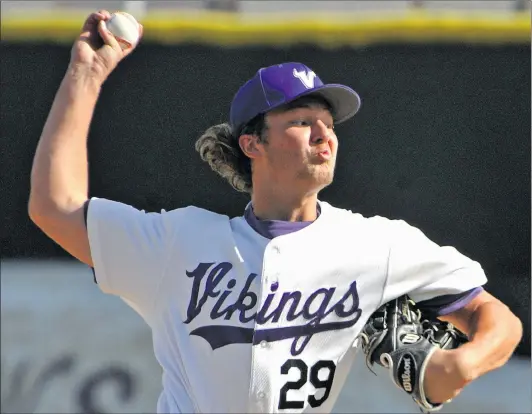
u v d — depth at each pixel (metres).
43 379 22.31
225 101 25.64
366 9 26.86
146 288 8.40
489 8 26.16
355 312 8.20
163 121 25.61
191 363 8.19
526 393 21.23
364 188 25.11
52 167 8.34
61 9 27.16
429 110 25.17
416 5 27.00
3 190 26.52
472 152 25.05
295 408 8.11
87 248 8.42
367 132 25.19
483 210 24.91
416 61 25.25
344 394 21.33
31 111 26.22
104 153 25.55
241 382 8.05
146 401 21.81
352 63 25.39
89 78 8.45
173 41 25.67
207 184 25.50
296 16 26.41
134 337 23.84
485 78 25.09
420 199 25.06
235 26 25.75
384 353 7.99
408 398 21.12
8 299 24.89
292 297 8.17
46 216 8.37
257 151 8.60
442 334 8.27
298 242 8.35
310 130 8.38
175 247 8.36
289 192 8.49
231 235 8.45
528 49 25.03
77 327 24.05
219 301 8.20
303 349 8.12
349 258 8.27
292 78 8.41
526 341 23.39
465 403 20.67
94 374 22.67
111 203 8.50
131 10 27.14
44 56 26.25
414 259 8.32
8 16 26.25
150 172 25.58
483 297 8.43
